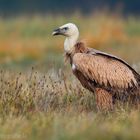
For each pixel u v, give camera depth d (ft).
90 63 47.32
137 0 218.59
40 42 110.01
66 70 61.21
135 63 74.43
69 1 217.36
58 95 48.29
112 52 101.45
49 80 53.36
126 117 42.14
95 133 35.83
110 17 121.90
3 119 40.88
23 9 213.46
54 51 104.22
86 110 45.98
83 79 48.24
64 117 41.29
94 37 108.88
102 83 47.42
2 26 125.59
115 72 47.44
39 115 42.19
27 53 99.55
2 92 47.11
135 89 47.75
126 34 120.37
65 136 35.32
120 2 215.31
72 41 49.96
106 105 47.39
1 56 99.71
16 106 45.52
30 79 50.83
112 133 36.11
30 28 123.65
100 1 215.31
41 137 36.06
